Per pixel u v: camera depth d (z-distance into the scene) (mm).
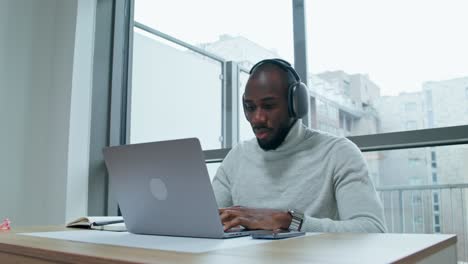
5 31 2203
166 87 2662
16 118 2203
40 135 2293
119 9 2541
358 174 1202
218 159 2062
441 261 709
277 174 1363
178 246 689
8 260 752
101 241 779
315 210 1254
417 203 2148
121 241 773
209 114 2916
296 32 1914
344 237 796
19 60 2244
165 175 818
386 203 2238
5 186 2135
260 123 1312
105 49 2447
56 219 2182
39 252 679
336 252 605
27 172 2227
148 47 2588
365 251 612
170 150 788
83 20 2350
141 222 917
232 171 1522
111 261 557
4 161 2143
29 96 2266
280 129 1324
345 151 1271
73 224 1156
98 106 2369
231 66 2906
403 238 771
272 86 1291
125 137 2457
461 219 2047
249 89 1322
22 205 2191
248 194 1401
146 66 2564
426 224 2158
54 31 2414
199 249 649
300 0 1924
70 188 2184
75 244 733
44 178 2271
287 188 1323
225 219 943
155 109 2586
